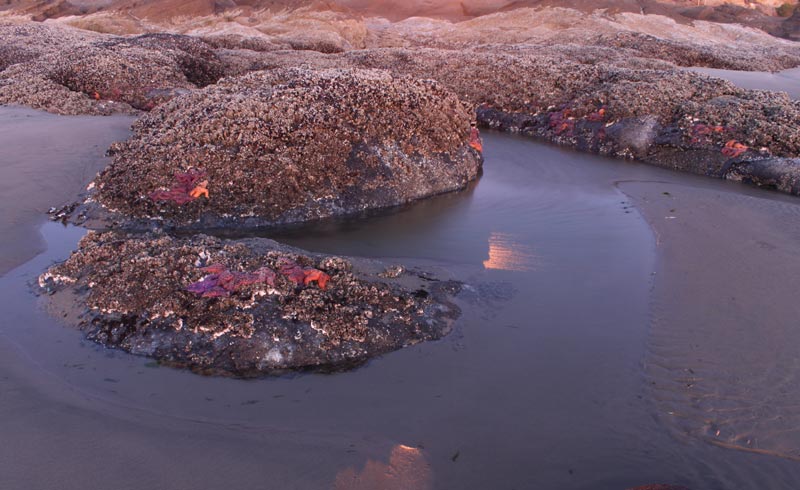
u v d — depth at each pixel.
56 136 14.23
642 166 15.66
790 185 13.45
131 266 7.35
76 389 5.83
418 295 7.54
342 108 12.53
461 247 9.68
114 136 14.55
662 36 45.22
